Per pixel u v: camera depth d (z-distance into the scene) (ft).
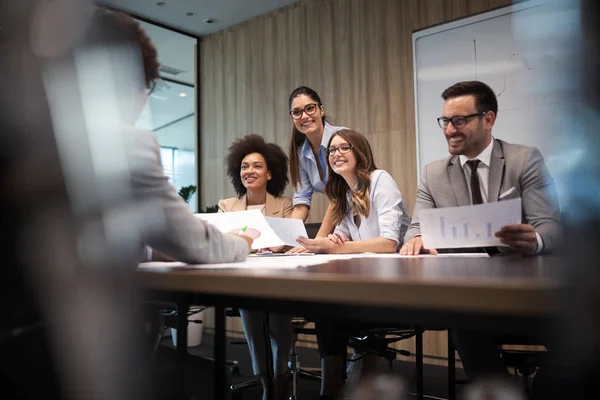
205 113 16.10
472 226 3.73
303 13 13.69
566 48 1.08
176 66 16.57
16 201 1.57
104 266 1.73
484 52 10.35
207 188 15.96
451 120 5.68
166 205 2.53
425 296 1.52
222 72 15.65
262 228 5.06
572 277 1.13
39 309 1.57
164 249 2.71
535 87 9.47
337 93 12.85
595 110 1.05
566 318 1.17
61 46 1.70
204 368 2.74
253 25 14.87
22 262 1.57
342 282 1.71
